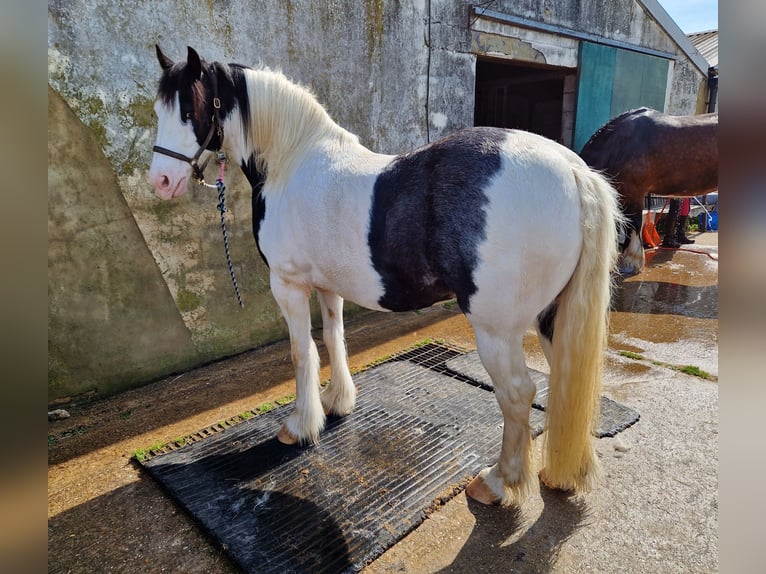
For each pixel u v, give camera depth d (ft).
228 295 10.62
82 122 8.28
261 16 10.03
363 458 6.84
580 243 5.07
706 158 13.70
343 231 5.68
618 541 5.29
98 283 8.82
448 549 5.27
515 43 15.31
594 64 17.85
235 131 6.56
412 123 13.33
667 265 16.70
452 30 13.64
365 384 9.07
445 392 8.70
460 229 4.89
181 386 9.54
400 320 12.81
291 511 5.86
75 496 6.40
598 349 5.26
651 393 8.39
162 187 6.32
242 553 5.23
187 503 6.05
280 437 7.30
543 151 4.98
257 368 10.25
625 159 14.28
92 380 8.98
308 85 11.05
